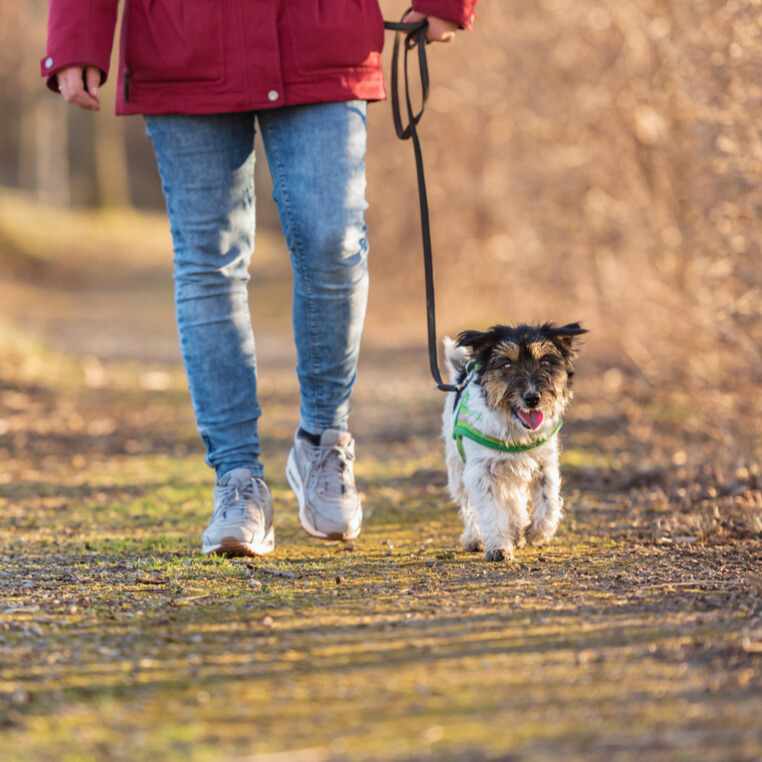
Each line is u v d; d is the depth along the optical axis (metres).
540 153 20.22
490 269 25.52
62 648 4.64
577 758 3.25
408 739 3.47
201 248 6.86
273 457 12.30
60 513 9.11
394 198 29.25
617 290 15.76
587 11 16.27
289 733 3.58
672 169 14.19
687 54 12.02
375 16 6.85
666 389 14.21
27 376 18.61
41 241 56.12
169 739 3.55
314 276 6.91
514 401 6.89
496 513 6.93
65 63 6.48
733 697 3.72
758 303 10.84
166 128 6.72
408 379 19.75
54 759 3.40
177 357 24.36
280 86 6.59
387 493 9.96
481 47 22.30
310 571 6.38
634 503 8.73
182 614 5.25
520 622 4.89
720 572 5.99
